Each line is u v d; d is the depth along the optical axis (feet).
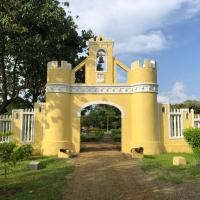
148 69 75.87
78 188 37.93
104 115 204.13
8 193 35.68
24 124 76.38
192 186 37.27
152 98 75.46
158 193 34.86
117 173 47.93
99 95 77.41
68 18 86.43
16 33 77.77
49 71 76.69
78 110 76.89
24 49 78.28
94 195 34.63
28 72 96.84
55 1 82.84
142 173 47.42
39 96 103.45
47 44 80.69
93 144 105.50
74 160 63.05
